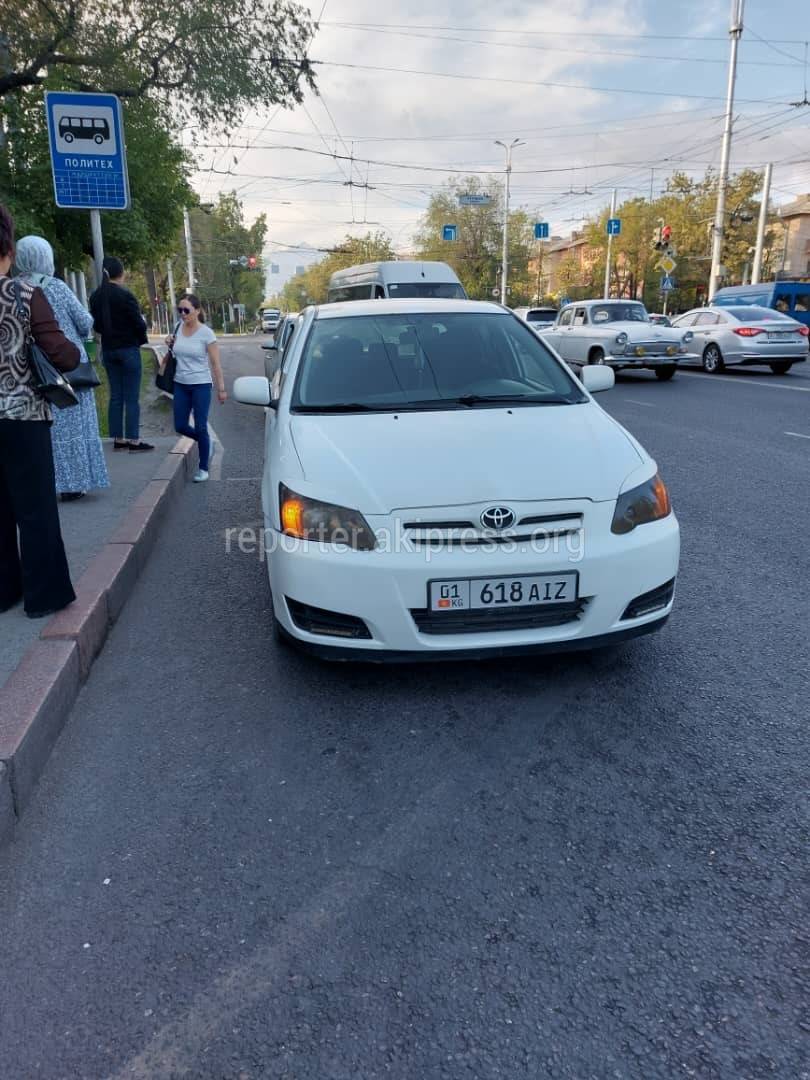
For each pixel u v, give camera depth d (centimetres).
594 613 316
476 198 4881
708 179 5250
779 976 200
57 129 706
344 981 201
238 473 812
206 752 304
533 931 216
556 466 330
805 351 1742
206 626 419
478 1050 182
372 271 2055
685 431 1011
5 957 210
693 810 265
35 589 367
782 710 325
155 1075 178
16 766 263
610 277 6241
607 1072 176
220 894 231
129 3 1602
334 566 309
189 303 738
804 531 570
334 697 343
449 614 309
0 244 340
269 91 1756
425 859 244
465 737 311
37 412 349
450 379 421
